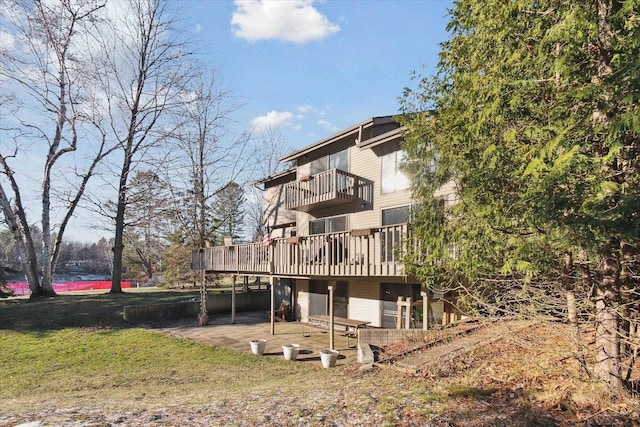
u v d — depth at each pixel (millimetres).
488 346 7059
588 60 3750
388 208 12117
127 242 39250
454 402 4633
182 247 29078
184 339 12141
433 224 5852
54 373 8898
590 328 5156
